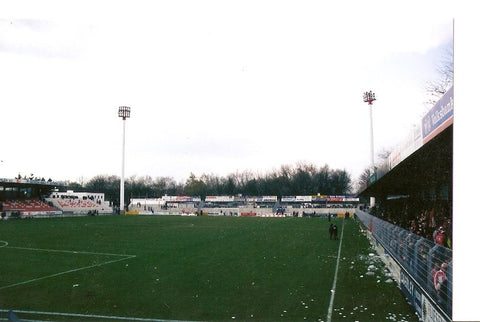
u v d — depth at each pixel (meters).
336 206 81.56
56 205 69.12
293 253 19.62
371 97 54.00
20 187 65.88
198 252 19.97
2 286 12.03
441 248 7.23
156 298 10.56
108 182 128.62
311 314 9.04
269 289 11.58
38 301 10.27
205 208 86.31
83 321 8.64
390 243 14.15
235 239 26.94
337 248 21.78
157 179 142.12
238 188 120.94
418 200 23.66
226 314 9.10
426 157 11.34
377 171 19.61
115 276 13.58
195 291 11.34
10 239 26.20
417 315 8.78
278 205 87.25
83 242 24.56
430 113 7.90
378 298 10.44
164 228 37.56
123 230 34.62
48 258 17.80
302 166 115.88
